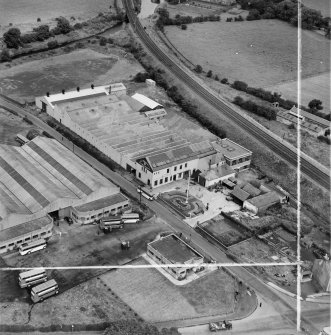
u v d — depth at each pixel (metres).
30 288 125.81
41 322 115.94
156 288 130.25
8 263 133.75
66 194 154.88
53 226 150.12
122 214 156.38
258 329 120.56
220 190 178.38
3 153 172.88
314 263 142.25
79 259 137.75
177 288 131.12
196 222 159.25
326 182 182.62
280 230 160.00
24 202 150.88
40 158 175.38
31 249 138.12
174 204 166.50
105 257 139.62
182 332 117.44
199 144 190.25
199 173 182.88
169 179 179.25
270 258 146.25
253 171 194.88
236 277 136.75
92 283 129.50
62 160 172.50
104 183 163.88
